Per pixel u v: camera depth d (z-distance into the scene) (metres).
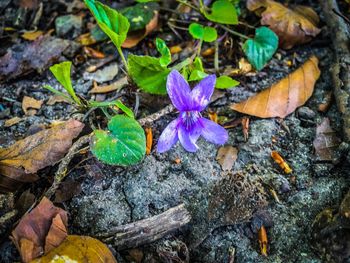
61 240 0.08
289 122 0.10
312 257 0.08
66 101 0.10
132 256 0.08
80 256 0.07
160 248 0.08
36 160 0.08
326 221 0.08
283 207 0.08
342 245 0.07
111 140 0.08
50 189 0.08
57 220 0.08
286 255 0.08
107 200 0.09
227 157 0.09
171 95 0.08
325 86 0.10
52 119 0.10
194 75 0.09
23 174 0.08
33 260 0.07
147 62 0.09
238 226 0.08
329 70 0.10
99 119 0.10
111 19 0.09
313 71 0.10
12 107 0.10
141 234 0.08
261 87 0.10
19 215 0.08
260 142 0.09
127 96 0.10
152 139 0.09
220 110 0.10
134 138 0.08
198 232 0.08
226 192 0.08
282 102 0.10
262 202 0.08
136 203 0.08
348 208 0.07
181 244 0.08
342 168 0.09
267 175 0.09
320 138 0.09
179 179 0.09
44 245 0.07
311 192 0.09
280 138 0.09
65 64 0.09
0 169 0.08
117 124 0.08
